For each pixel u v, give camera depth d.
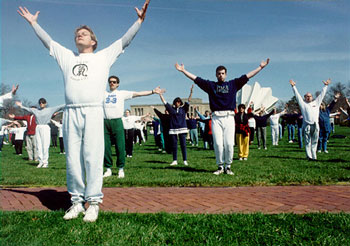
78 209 3.41
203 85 6.39
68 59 3.45
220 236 2.71
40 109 8.73
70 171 3.40
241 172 6.45
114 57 3.54
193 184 5.23
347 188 4.75
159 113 8.75
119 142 6.20
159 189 4.92
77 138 3.38
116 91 6.33
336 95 11.33
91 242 2.59
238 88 6.39
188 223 3.00
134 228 2.87
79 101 3.32
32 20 3.57
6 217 3.23
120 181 5.55
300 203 3.85
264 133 13.55
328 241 2.52
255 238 2.63
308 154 8.71
